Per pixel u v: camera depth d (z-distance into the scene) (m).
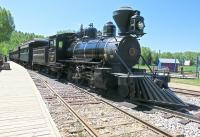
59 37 19.44
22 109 8.34
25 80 17.16
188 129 7.14
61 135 6.25
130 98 10.72
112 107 9.70
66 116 8.20
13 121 6.93
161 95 10.20
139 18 11.66
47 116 7.48
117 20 12.35
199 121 7.75
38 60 26.62
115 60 12.25
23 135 5.83
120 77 10.90
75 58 16.83
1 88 13.05
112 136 6.29
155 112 9.07
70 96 12.03
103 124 7.38
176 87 18.11
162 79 11.60
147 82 10.63
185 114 8.44
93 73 13.39
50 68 22.14
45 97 11.41
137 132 6.69
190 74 36.53
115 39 12.58
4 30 64.31
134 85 10.64
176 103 9.84
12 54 65.69
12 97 10.49
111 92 12.47
